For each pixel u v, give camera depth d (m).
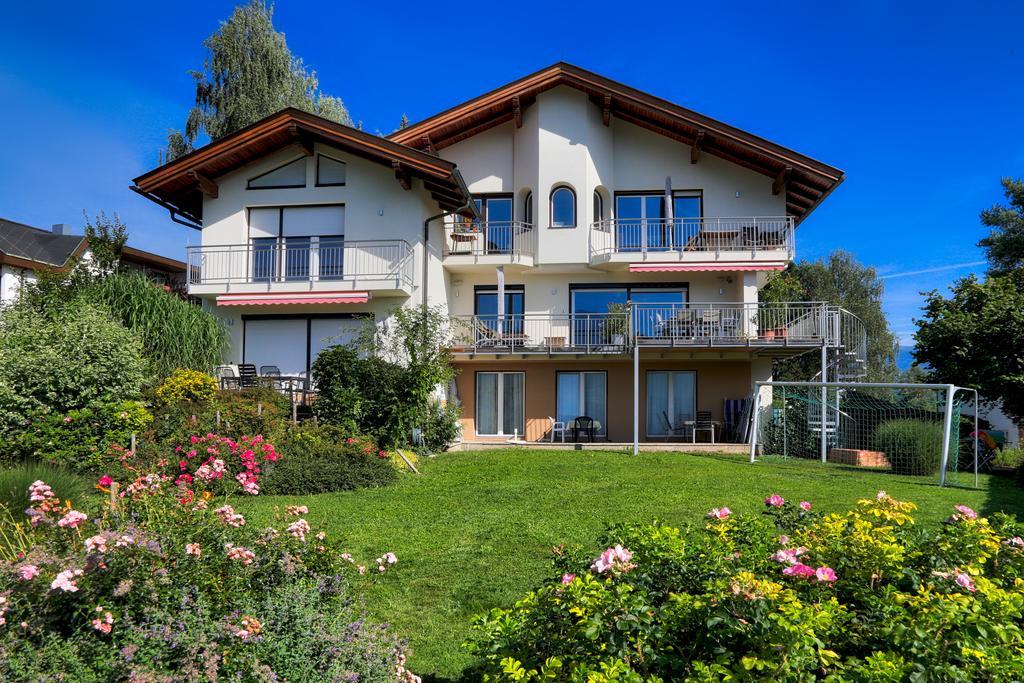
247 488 6.68
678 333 20.89
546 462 15.82
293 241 21.53
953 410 16.27
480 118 23.77
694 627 3.38
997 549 4.22
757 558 3.92
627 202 24.05
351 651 4.37
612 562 3.69
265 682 3.84
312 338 21.12
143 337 16.81
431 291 22.17
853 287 52.66
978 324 18.94
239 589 4.48
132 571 4.10
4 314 16.03
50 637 3.80
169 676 3.69
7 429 12.24
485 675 3.94
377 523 10.02
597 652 3.43
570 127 23.27
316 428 15.44
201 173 21.17
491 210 24.28
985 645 3.19
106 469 11.95
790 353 22.02
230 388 17.28
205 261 21.42
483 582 7.52
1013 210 29.25
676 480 13.09
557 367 23.53
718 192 23.70
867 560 3.83
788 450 19.47
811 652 3.02
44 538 5.18
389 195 21.08
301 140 20.72
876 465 16.61
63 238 28.22
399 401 17.22
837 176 21.56
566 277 24.14
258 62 32.53
